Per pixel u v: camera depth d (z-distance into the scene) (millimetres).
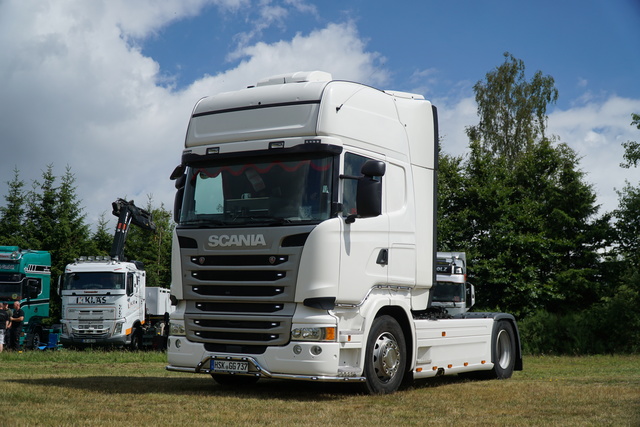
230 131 9844
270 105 9664
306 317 8961
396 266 10117
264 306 9203
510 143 44500
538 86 45250
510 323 13625
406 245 10344
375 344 9758
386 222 9953
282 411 7965
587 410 8273
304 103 9453
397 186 10344
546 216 32812
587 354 27281
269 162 9484
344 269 9172
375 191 9062
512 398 9438
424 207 10898
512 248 31484
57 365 15992
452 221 32031
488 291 31359
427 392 10188
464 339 11953
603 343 28250
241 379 11047
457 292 23703
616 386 11266
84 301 26406
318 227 8977
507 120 44844
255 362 9125
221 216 9555
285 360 9000
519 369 13805
